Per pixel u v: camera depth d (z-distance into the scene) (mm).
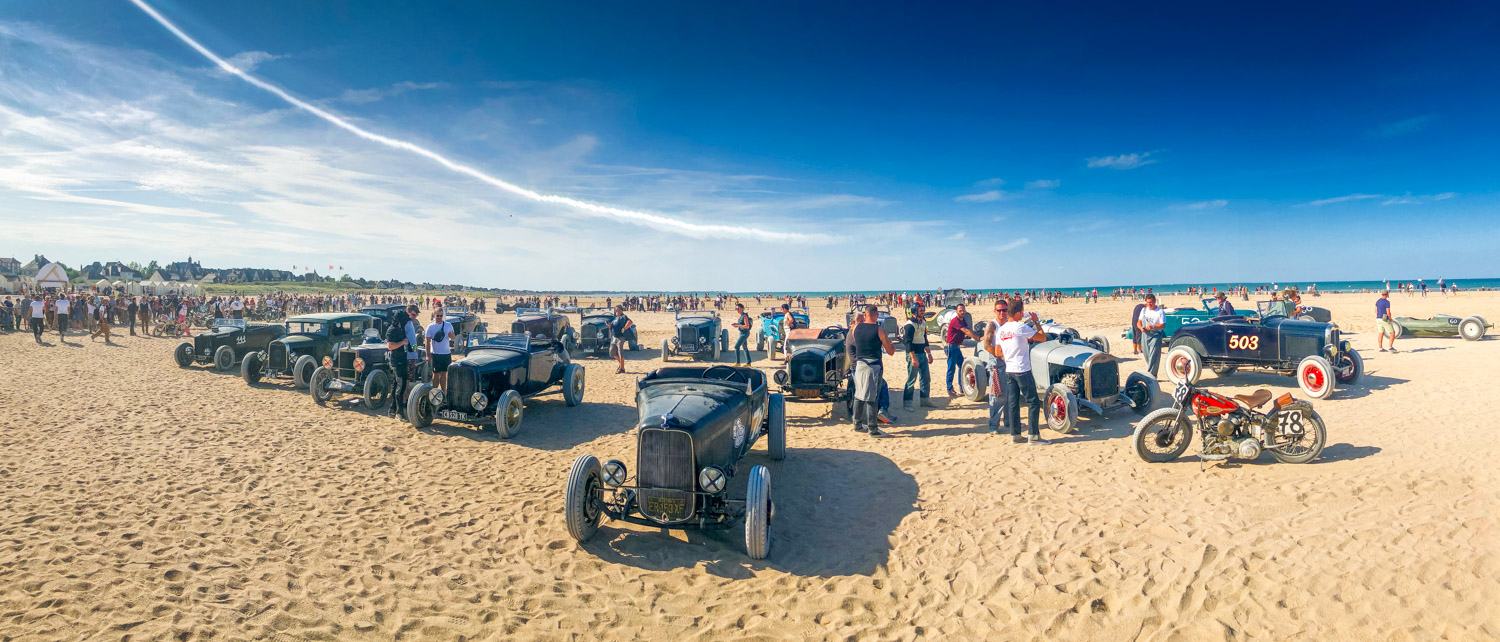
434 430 9305
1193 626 3844
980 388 10438
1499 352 14367
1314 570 4348
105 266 111375
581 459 5277
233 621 4008
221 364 14977
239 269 145500
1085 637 3809
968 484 6445
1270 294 61062
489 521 5727
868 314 8617
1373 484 5820
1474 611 3789
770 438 7273
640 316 48062
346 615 4121
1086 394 8625
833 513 5848
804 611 4191
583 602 4332
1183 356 11484
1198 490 5953
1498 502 5238
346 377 11211
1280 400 6594
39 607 4090
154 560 4816
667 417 5082
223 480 6809
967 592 4355
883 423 9258
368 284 164500
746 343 16547
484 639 3898
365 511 5957
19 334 24906
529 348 10273
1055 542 5000
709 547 5172
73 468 7094
